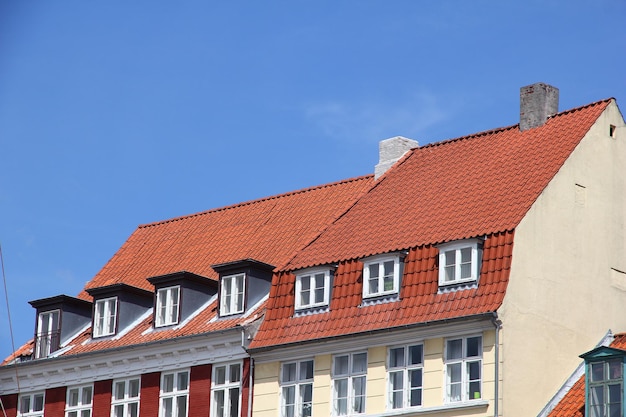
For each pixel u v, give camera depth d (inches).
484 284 2329.0
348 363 2433.6
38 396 2849.4
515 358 2301.9
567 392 2348.7
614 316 2466.8
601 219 2486.5
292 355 2490.2
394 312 2393.0
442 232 2426.2
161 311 2719.0
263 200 2942.9
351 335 2415.1
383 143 2797.7
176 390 2623.0
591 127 2512.3
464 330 2317.9
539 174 2454.5
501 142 2618.1
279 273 2559.1
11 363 2906.0
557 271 2393.0
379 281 2438.5
